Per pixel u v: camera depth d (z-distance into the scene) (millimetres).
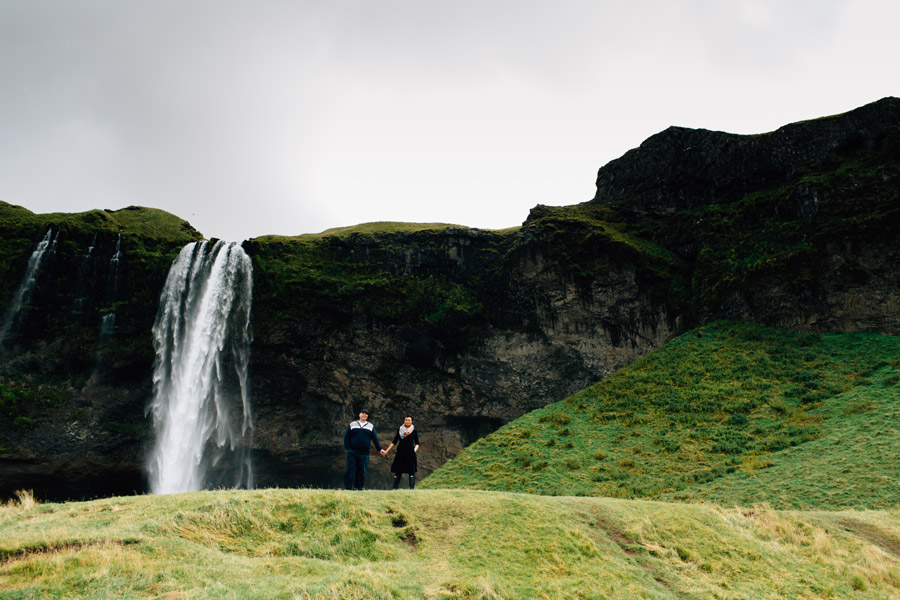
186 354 51594
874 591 11938
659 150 57594
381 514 12297
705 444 26781
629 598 9953
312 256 54188
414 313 51188
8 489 47094
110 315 50281
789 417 27797
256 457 52156
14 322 48375
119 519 11859
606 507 14281
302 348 50750
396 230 58375
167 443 50250
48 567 8461
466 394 49781
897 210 37781
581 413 34219
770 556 12891
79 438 47875
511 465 28484
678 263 47625
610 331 46719
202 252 54000
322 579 8945
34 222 52281
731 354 36844
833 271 38531
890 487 18312
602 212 56844
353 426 15438
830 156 46281
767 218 45344
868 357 32688
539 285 50156
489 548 11203
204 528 11164
